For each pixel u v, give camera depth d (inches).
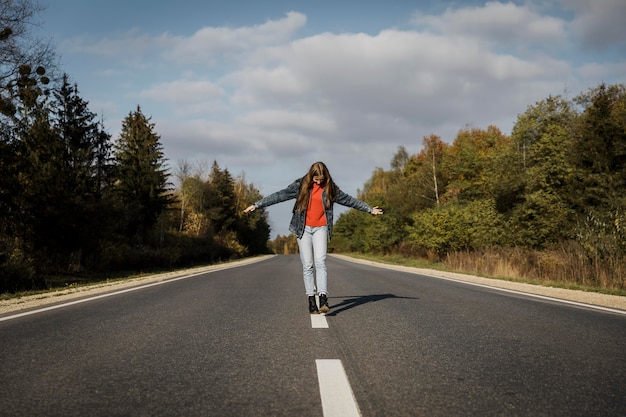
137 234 1365.7
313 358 130.4
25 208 671.8
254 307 246.2
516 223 1072.2
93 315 220.2
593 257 517.0
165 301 279.9
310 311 213.9
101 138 1317.7
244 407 89.2
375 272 655.1
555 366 122.3
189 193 2242.9
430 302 272.5
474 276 663.8
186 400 93.6
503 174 1302.9
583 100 1517.0
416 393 98.0
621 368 120.6
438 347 145.8
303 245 213.0
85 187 800.3
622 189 1013.8
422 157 2340.1
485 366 122.0
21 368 119.8
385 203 1888.5
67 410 87.8
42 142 711.1
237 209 2950.3
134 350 141.6
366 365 122.5
